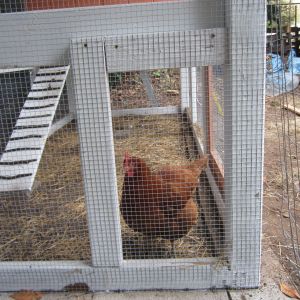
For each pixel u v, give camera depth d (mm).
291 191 1757
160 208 1150
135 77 3139
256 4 862
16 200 1738
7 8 1433
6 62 956
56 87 2160
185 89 2873
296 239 1346
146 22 928
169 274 1077
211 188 1569
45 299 1077
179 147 2357
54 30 931
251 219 1023
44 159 2248
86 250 1290
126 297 1072
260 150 965
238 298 1048
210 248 1265
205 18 925
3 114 2004
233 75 910
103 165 986
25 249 1322
